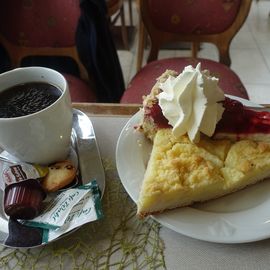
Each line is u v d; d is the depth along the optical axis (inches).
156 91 28.7
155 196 21.0
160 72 49.1
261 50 91.7
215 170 22.8
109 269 19.9
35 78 24.9
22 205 21.0
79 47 47.4
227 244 20.6
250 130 25.0
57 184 23.1
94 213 20.9
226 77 47.4
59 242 21.3
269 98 75.5
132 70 86.0
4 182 22.9
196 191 22.0
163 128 26.2
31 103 23.0
